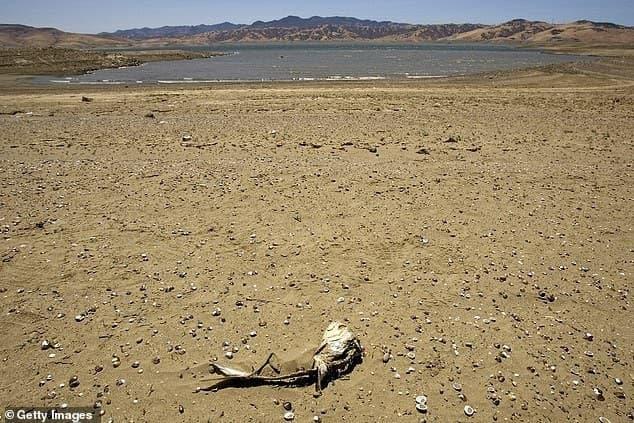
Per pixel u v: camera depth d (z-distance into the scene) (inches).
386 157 129.3
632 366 53.4
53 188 99.2
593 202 99.9
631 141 152.6
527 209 95.2
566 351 55.4
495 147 143.0
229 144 140.2
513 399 48.4
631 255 77.9
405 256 75.2
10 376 48.8
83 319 57.7
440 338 56.7
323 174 112.3
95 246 74.9
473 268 72.3
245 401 47.2
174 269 69.1
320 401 47.5
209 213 88.6
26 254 71.7
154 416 45.0
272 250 75.6
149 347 53.5
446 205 95.8
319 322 58.8
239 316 59.3
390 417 45.9
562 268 73.2
